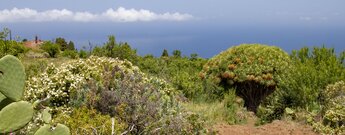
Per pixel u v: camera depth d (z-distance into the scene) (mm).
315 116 8859
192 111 7996
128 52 16078
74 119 5598
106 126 5328
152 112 6324
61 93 6832
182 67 18250
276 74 13562
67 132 2398
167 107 7027
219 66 13766
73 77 7066
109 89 6895
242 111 10656
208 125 8055
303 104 9828
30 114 2324
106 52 16062
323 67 10938
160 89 8414
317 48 12445
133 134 6070
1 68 2336
